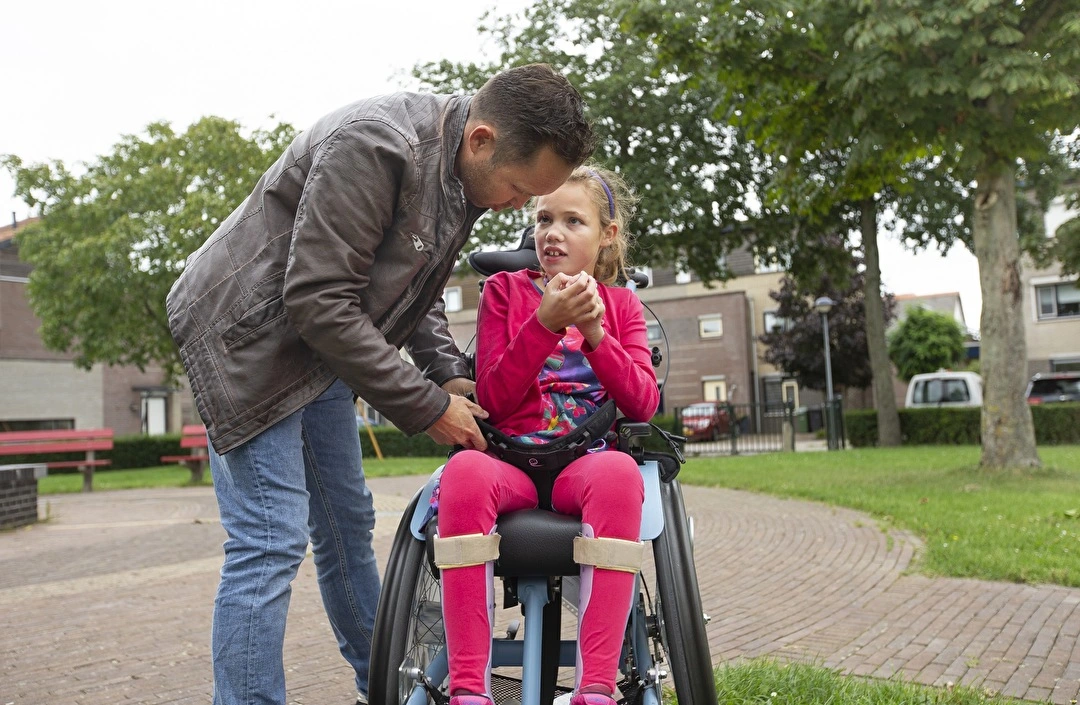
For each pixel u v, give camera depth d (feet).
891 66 24.98
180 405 102.83
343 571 8.46
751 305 110.93
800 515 24.00
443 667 6.40
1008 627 12.07
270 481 6.50
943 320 95.76
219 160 60.23
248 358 6.35
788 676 9.23
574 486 6.20
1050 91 26.71
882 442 57.52
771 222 60.75
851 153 30.01
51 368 93.40
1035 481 28.19
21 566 20.63
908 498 25.17
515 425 6.84
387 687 5.90
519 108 6.23
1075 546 17.01
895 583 15.19
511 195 6.61
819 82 29.32
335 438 8.14
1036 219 61.87
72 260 58.85
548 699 6.38
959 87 24.66
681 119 57.41
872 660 10.68
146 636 12.93
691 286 115.44
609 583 5.75
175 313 6.62
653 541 6.15
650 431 6.68
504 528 6.02
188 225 56.29
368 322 6.19
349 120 6.30
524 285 7.47
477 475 5.95
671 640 5.88
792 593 14.70
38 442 46.57
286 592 6.53
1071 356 95.14
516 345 6.47
